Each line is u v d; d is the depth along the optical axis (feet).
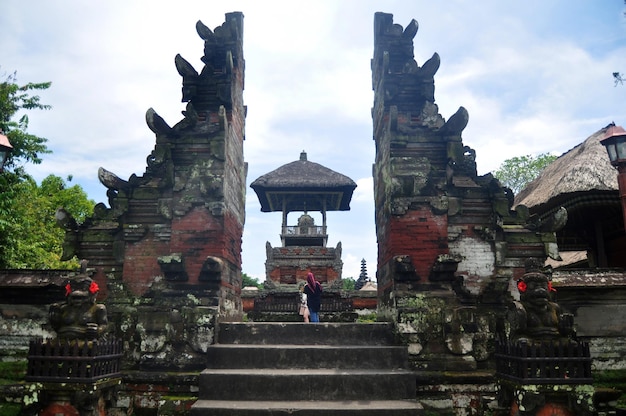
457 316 22.93
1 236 36.50
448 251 24.38
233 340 23.63
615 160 25.79
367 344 23.77
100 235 25.44
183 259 24.13
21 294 26.50
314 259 81.56
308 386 20.38
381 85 27.78
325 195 85.10
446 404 21.59
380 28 28.37
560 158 44.78
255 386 20.36
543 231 25.05
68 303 19.74
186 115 25.59
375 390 20.51
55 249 66.74
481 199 25.38
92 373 18.25
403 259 23.93
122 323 23.27
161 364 22.43
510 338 19.44
